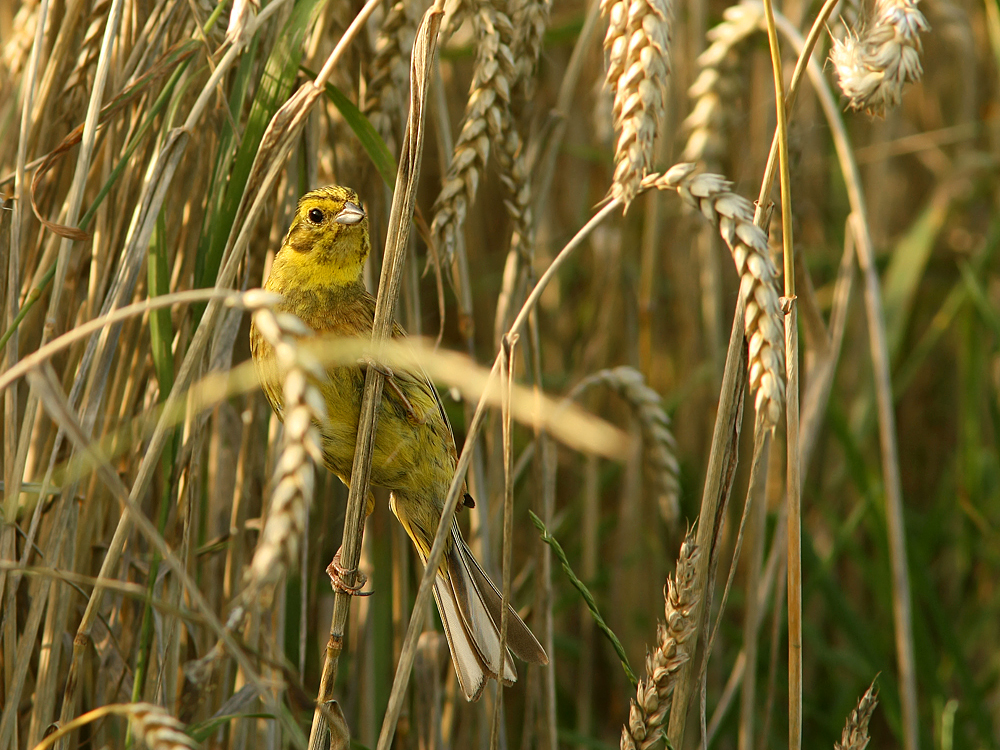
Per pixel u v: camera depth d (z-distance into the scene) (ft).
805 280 19.70
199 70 16.02
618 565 28.32
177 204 17.88
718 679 26.58
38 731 14.98
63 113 17.40
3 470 16.89
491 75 15.11
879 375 20.48
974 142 35.06
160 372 15.71
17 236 15.40
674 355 33.35
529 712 19.53
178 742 8.48
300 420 7.62
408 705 21.76
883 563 25.03
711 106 23.56
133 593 9.75
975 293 25.32
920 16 12.53
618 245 28.55
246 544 19.29
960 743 23.47
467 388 9.77
